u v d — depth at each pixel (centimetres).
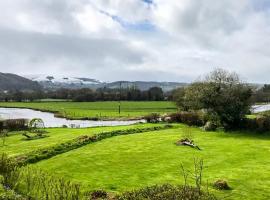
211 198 2450
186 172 3853
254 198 3073
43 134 6575
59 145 5088
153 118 8600
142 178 3622
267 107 14312
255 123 6912
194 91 7675
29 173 2645
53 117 13662
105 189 3219
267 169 4016
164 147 5225
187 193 2406
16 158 4322
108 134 6322
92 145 5388
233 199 3036
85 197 2442
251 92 7188
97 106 18725
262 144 5553
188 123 7988
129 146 5306
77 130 7162
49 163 4262
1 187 2520
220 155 4738
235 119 7081
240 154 4806
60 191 2291
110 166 4125
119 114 13375
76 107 18312
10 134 6781
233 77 7325
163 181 3497
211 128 7125
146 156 4634
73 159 4450
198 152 4916
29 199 2334
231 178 3647
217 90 7194
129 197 2555
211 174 3803
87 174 3769
